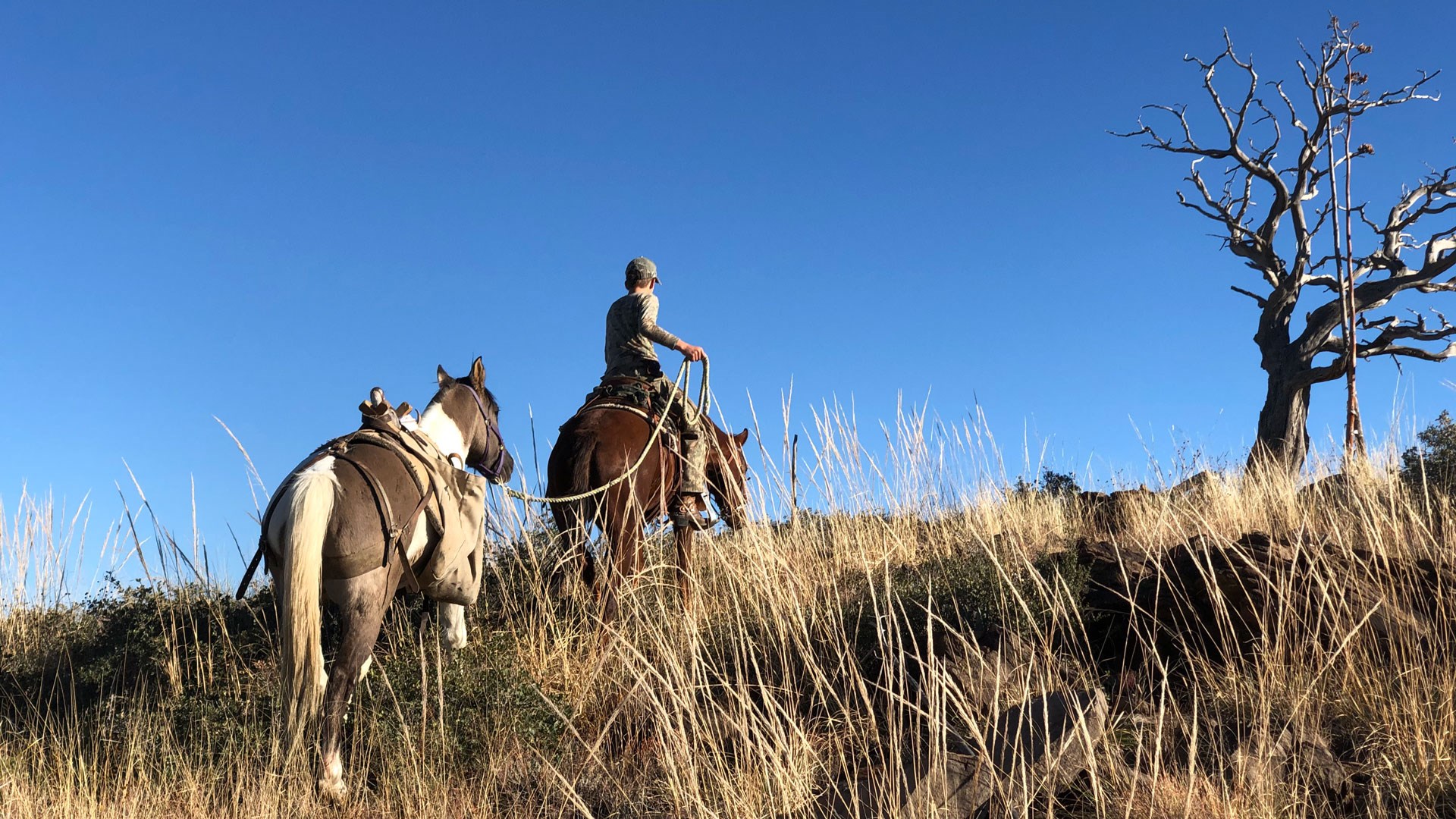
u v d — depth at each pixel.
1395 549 6.65
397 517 5.05
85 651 7.20
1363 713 4.80
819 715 5.30
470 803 4.84
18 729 5.85
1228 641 5.46
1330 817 4.25
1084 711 4.60
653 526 7.49
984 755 4.23
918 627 5.84
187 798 4.85
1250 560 5.56
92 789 4.84
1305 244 21.38
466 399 6.25
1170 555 6.14
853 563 7.46
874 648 5.77
